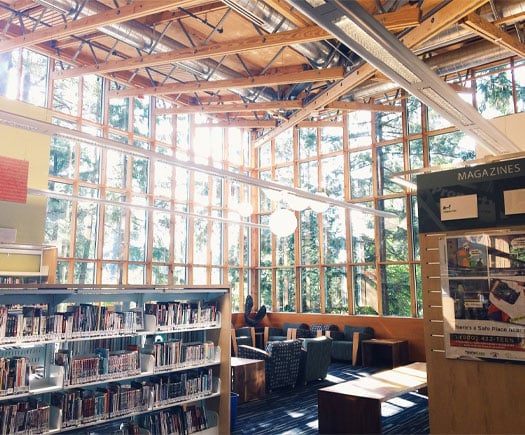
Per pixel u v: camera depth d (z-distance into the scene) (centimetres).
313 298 1384
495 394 264
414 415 664
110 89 1245
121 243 1228
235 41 649
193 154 1408
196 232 1398
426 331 293
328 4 293
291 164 1480
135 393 481
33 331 415
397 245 1231
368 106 944
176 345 532
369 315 1253
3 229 745
